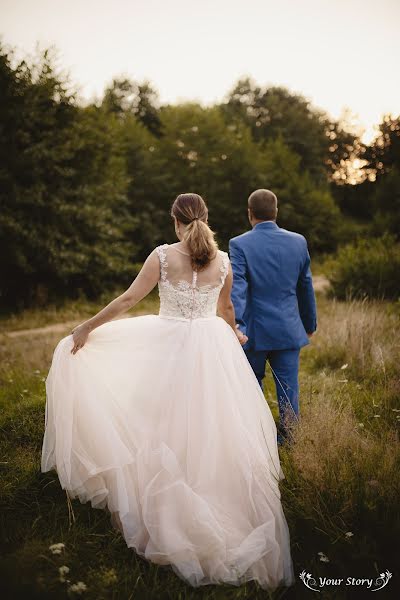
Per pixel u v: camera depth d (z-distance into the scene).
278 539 2.09
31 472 2.72
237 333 2.80
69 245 14.36
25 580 1.92
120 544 2.21
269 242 2.98
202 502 2.06
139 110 34.94
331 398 3.47
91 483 2.31
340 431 2.56
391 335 5.05
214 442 2.23
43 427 3.20
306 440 2.52
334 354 4.84
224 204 23.34
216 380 2.33
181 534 2.03
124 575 2.02
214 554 2.00
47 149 13.35
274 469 2.44
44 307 13.32
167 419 2.28
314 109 47.28
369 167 42.50
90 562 2.10
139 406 2.35
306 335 3.13
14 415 3.38
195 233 2.33
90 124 14.89
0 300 14.06
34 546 2.12
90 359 2.47
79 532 2.27
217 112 24.80
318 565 2.04
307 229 27.78
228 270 2.53
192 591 1.95
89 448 2.31
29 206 13.37
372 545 2.07
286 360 3.03
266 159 26.56
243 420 2.34
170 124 23.41
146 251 21.38
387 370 4.12
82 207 14.33
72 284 15.31
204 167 23.06
